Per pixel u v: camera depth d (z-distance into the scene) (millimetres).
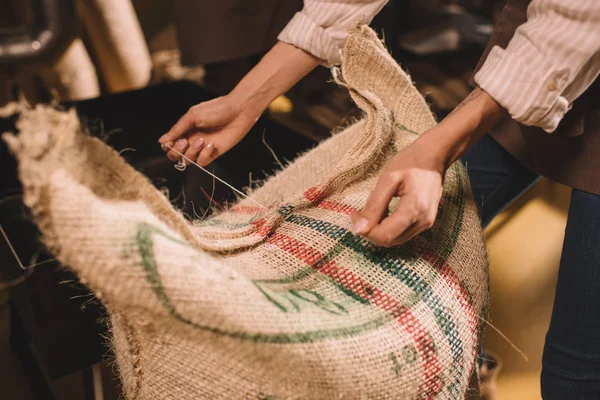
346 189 711
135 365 573
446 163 568
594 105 665
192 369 550
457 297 628
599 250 684
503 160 906
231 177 1021
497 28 752
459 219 703
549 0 561
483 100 581
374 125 713
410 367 557
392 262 617
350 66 740
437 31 1732
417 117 778
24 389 989
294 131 1160
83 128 462
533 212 1029
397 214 521
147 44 1794
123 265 419
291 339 485
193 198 972
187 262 438
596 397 747
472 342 637
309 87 1737
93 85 1508
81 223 407
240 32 1185
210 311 445
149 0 1728
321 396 527
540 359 982
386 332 555
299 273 606
